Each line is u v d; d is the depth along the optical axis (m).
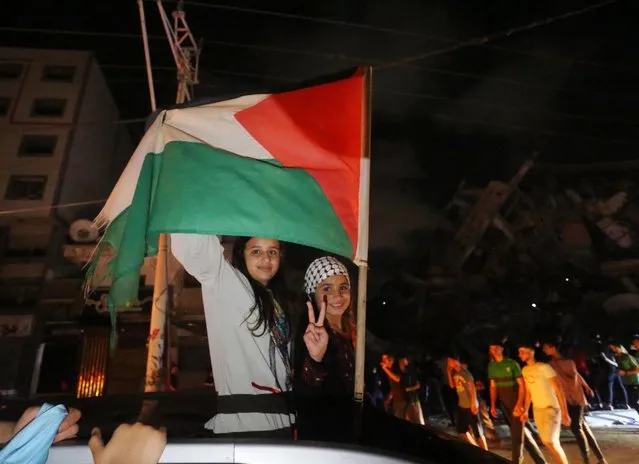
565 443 9.37
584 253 23.70
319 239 2.71
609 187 24.69
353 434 2.36
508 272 23.80
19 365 18.59
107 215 3.12
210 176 2.66
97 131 25.44
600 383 13.62
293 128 2.97
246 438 1.89
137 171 2.99
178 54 10.79
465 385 8.34
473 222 24.77
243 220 2.60
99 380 17.69
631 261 22.73
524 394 6.81
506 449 9.09
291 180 2.78
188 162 2.69
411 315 23.11
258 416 2.50
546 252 24.05
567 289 22.45
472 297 22.86
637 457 8.13
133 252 2.62
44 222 21.33
